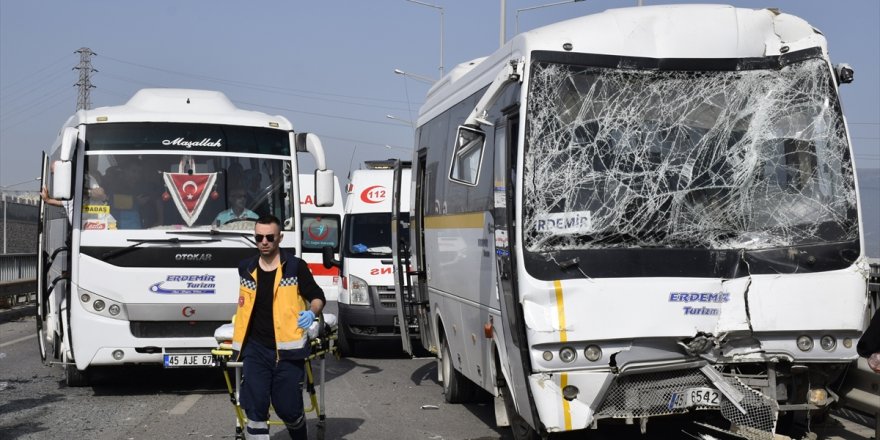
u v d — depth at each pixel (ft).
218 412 35.96
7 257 84.53
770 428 24.85
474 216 31.42
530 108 25.50
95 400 38.88
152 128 40.06
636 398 24.90
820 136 25.93
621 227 25.07
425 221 41.01
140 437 31.30
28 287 86.33
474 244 31.45
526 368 24.98
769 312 24.90
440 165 38.01
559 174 25.22
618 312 24.54
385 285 53.36
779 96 25.99
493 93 27.40
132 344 38.70
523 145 25.35
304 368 26.84
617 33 25.98
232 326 28.07
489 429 32.86
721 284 24.93
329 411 36.58
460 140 30.60
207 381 44.32
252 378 25.46
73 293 38.58
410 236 44.52
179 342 38.99
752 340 25.13
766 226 25.41
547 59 25.71
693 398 25.00
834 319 25.12
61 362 41.11
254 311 25.68
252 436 25.63
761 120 25.82
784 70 26.12
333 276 80.43
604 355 24.66
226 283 39.32
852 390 27.63
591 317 24.50
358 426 33.42
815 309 25.04
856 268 25.36
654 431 30.53
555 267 24.70
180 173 39.78
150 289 38.78
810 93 26.07
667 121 25.70
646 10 26.37
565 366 24.58
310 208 81.35
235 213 40.01
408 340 45.50
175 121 40.32
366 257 54.24
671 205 25.29
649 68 25.85
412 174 44.42
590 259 24.77
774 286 24.99
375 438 31.37
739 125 25.80
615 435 30.19
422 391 41.68
